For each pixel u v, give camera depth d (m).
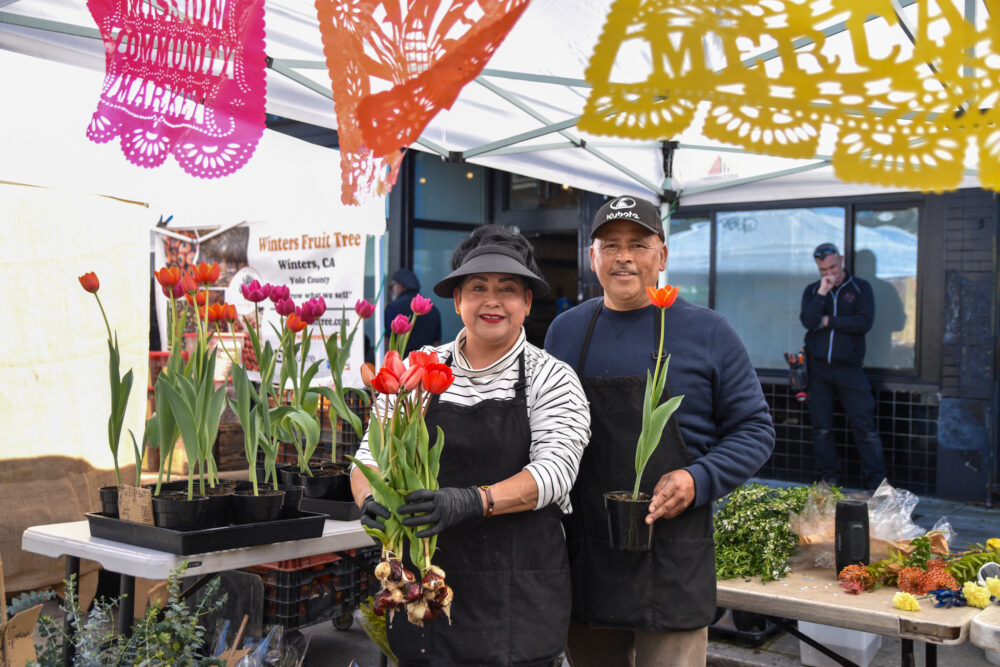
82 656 1.85
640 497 1.90
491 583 1.76
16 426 3.57
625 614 1.97
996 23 0.58
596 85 0.62
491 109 3.82
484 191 9.58
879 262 6.69
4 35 2.29
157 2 1.96
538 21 2.73
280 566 3.21
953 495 6.35
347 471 2.78
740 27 0.61
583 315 2.26
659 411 1.81
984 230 6.19
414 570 1.76
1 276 3.54
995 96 0.59
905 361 6.61
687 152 4.91
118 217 3.97
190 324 4.98
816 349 6.52
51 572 3.63
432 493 1.56
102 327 3.88
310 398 2.90
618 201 2.12
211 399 2.32
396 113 0.89
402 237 8.90
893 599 2.35
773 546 2.63
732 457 1.97
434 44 1.12
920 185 0.60
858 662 3.23
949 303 6.35
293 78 2.88
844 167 0.62
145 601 3.32
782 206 7.09
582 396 1.89
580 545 2.05
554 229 9.05
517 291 1.83
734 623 3.73
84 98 2.28
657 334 2.12
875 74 0.60
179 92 1.96
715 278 7.43
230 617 2.85
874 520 2.83
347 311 4.55
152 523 2.19
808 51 0.61
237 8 1.99
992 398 6.16
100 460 3.85
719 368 2.09
